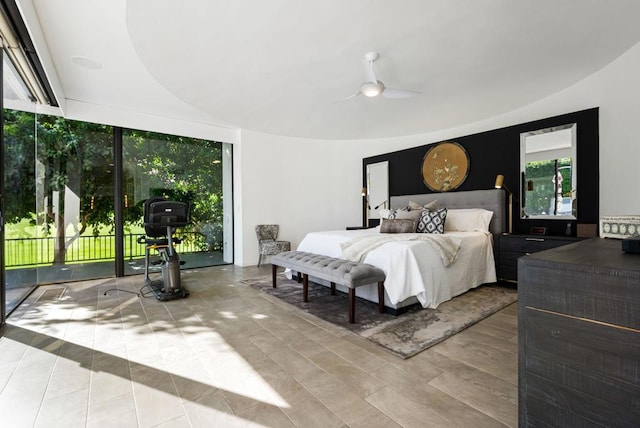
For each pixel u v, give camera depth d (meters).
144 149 4.90
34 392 1.66
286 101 4.11
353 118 4.88
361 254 3.20
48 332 2.47
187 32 2.50
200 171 5.48
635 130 3.15
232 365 1.94
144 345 2.24
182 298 3.44
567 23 2.49
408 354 2.06
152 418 1.45
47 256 4.14
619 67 3.23
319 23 2.41
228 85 3.56
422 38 2.64
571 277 0.94
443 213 4.18
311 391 1.66
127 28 2.45
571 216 3.83
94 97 4.02
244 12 2.26
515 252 3.93
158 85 3.65
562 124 3.88
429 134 5.64
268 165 5.84
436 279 3.14
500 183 4.24
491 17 2.38
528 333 1.03
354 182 6.68
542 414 1.00
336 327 2.57
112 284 4.11
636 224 1.47
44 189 4.12
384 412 1.48
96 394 1.64
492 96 4.01
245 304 3.22
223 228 5.73
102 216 4.55
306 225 6.26
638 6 2.29
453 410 1.48
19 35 2.52
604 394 0.88
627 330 0.84
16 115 3.22
